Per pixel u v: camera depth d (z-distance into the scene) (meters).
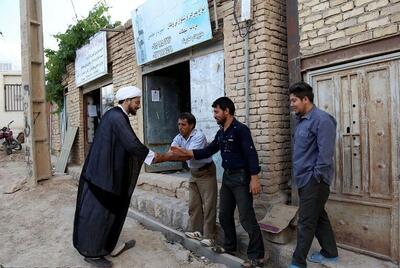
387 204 3.33
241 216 3.50
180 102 7.46
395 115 3.25
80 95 10.47
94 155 3.63
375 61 3.37
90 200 3.57
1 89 18.88
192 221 4.31
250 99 4.55
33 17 7.41
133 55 7.12
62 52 10.30
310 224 3.05
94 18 9.74
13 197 6.68
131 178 3.72
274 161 4.40
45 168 7.62
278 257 3.62
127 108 3.73
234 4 4.54
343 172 3.68
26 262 3.71
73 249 4.00
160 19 5.93
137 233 4.55
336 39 3.65
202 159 3.91
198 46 5.60
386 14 3.25
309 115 3.08
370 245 3.48
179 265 3.73
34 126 7.33
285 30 4.60
